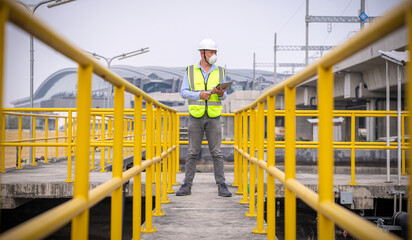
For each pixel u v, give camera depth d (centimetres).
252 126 481
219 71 627
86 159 179
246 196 582
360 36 125
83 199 177
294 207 261
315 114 733
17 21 113
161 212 513
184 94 617
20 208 810
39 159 1541
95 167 998
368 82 2806
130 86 279
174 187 739
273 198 331
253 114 481
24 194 675
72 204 164
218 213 520
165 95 9356
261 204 422
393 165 1448
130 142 927
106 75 211
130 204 853
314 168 1323
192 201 597
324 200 180
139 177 352
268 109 325
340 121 2772
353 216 147
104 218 845
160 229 441
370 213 801
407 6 93
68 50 149
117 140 257
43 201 817
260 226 423
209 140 637
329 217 167
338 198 691
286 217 264
